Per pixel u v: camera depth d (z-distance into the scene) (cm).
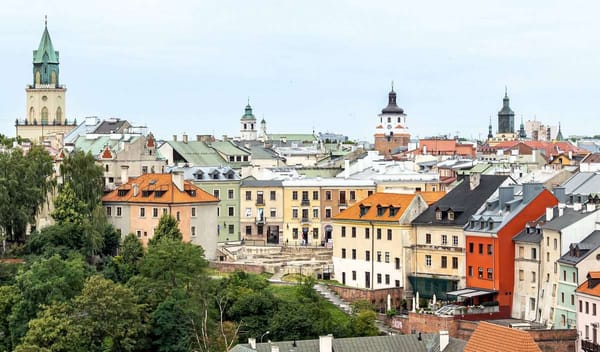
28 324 17275
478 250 19575
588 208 18225
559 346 16912
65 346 16738
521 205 19338
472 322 17738
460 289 19875
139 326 17488
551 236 18238
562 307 17800
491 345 13350
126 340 17188
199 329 17575
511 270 19162
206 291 18712
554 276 18112
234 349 14188
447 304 19150
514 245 19162
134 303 17838
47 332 16775
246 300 18125
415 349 14450
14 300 18288
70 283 18462
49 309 17238
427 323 18238
